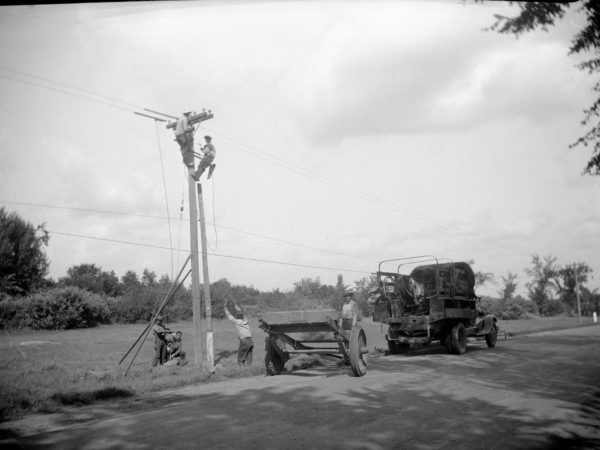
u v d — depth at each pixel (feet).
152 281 249.75
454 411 24.14
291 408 24.73
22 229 124.26
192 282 43.57
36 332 106.63
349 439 19.06
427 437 19.44
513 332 103.71
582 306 249.34
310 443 18.51
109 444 18.66
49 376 36.11
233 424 21.43
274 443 18.47
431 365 44.39
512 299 221.46
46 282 133.80
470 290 64.64
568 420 22.52
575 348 63.05
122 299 144.05
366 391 29.78
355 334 36.83
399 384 32.65
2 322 108.27
